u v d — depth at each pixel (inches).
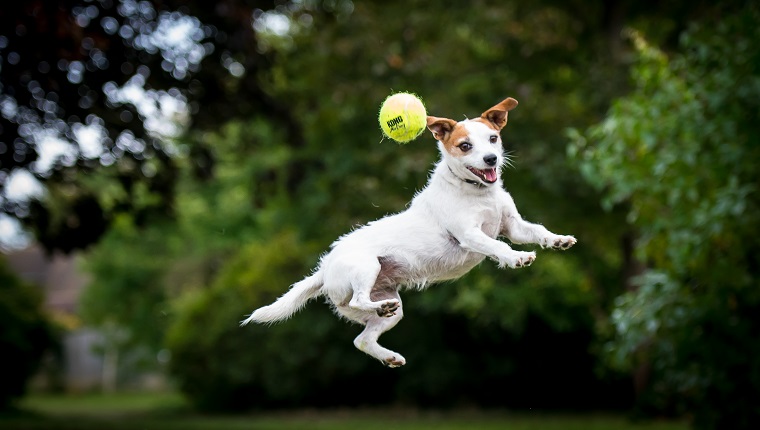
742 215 310.7
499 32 558.9
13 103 418.3
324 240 592.4
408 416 672.4
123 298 1044.5
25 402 916.0
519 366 710.5
